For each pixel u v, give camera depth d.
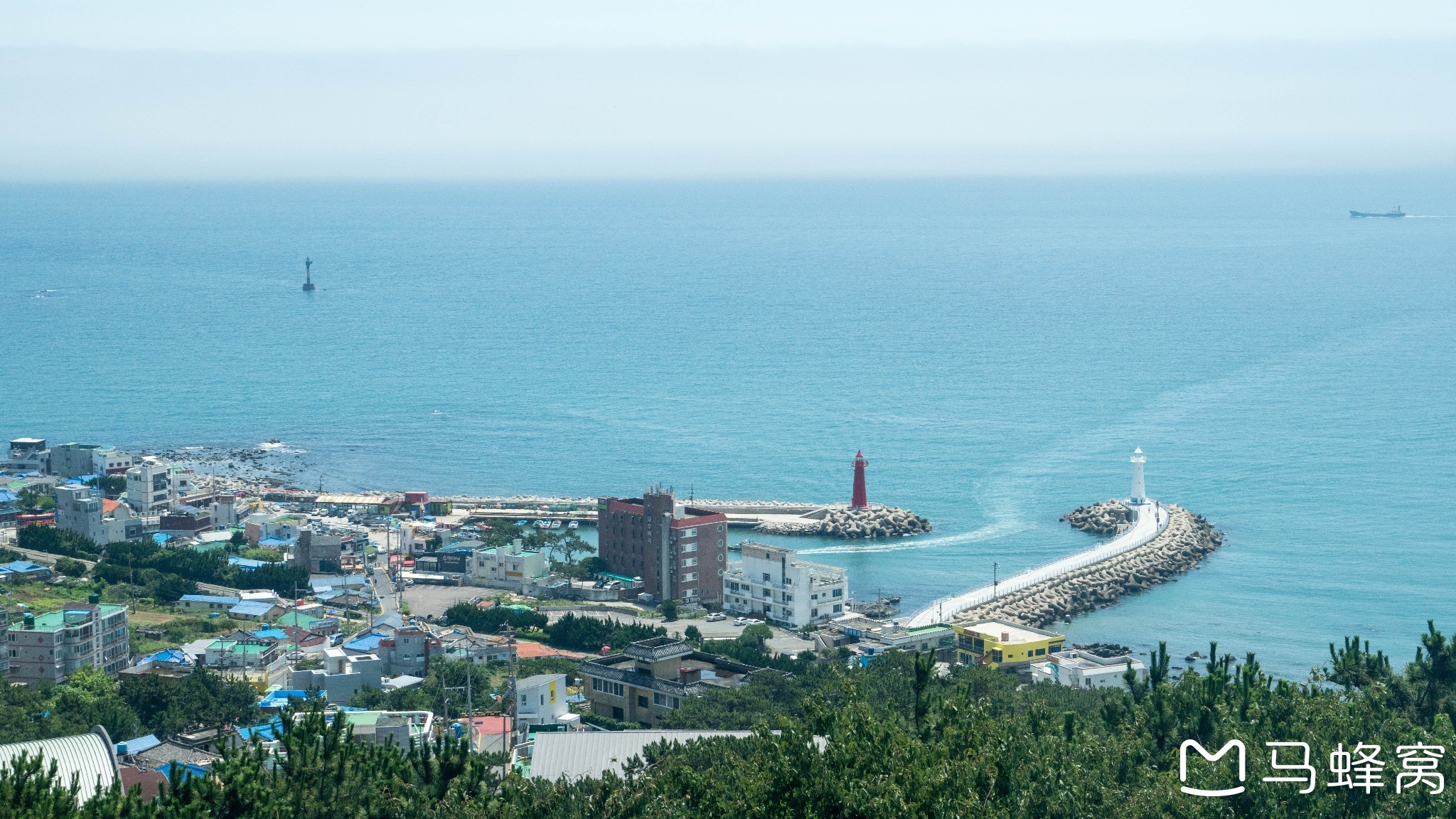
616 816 95.38
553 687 197.12
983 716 103.50
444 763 98.69
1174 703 115.38
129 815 83.50
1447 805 98.81
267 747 123.19
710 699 179.38
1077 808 92.88
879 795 88.88
